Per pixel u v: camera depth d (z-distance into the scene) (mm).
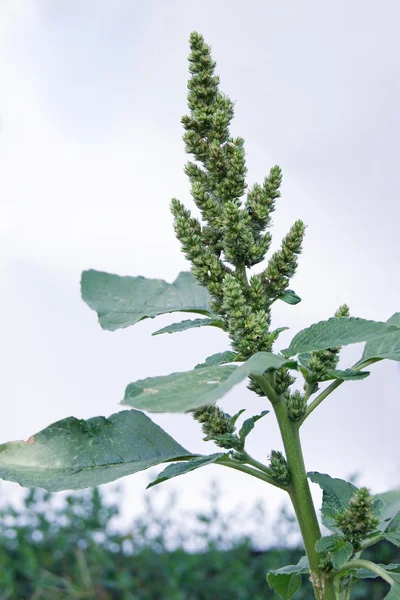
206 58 775
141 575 1769
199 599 1747
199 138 777
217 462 749
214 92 777
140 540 1870
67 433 772
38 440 770
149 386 673
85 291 796
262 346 734
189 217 773
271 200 771
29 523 1855
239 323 739
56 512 1896
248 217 760
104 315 782
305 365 770
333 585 744
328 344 712
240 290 742
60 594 1684
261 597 1677
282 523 1930
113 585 1685
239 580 1704
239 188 767
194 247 763
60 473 757
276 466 749
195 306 792
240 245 756
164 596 1704
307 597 1723
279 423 750
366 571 771
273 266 764
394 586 718
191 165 777
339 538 735
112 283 802
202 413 760
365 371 747
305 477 747
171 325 768
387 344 776
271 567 1745
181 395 663
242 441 753
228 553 1861
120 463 764
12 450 767
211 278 763
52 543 1819
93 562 1796
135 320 774
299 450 749
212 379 675
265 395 753
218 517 1936
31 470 759
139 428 776
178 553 1771
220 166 767
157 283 807
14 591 1683
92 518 1879
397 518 755
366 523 733
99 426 775
